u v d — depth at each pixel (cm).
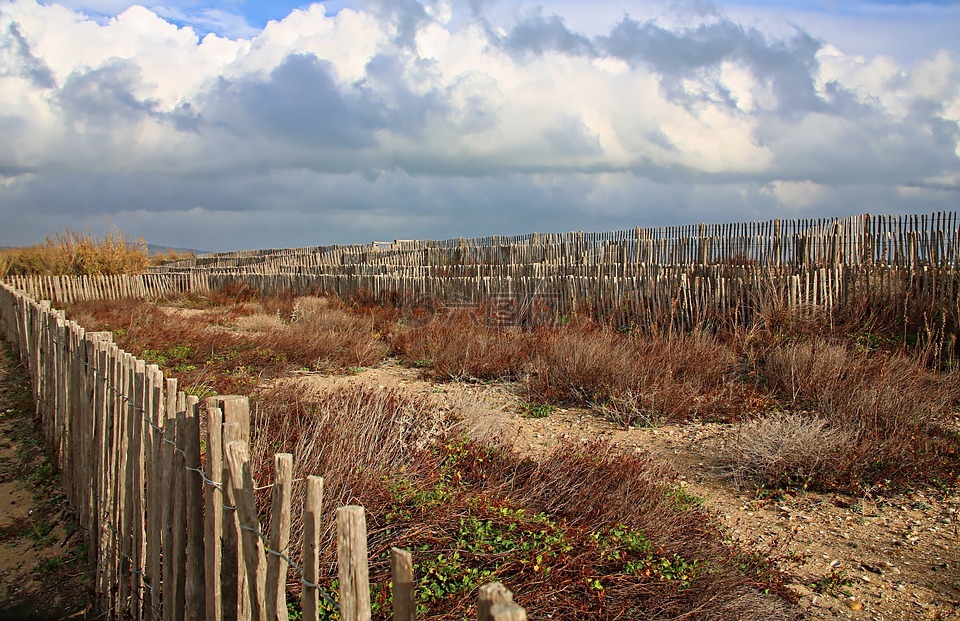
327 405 567
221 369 897
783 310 995
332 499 376
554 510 418
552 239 1856
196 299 2303
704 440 671
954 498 525
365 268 2200
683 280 1076
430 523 379
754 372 866
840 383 741
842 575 411
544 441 664
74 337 478
